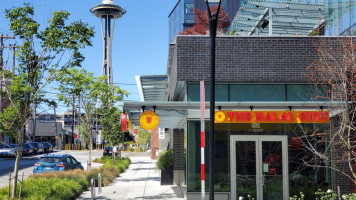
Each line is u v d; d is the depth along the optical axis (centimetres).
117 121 3444
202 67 1588
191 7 10162
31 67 1436
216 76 1584
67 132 9075
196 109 1452
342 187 1519
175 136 2195
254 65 1595
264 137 1568
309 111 1456
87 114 2798
